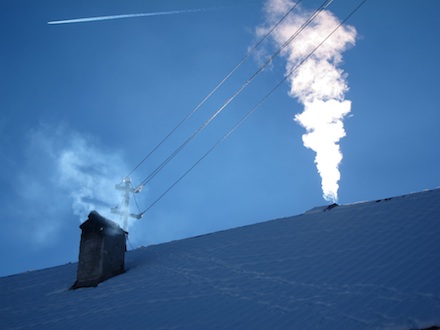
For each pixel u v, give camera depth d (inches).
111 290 562.9
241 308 396.5
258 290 429.4
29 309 565.3
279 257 502.6
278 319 352.5
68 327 459.8
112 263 634.8
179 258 627.5
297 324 334.0
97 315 478.6
